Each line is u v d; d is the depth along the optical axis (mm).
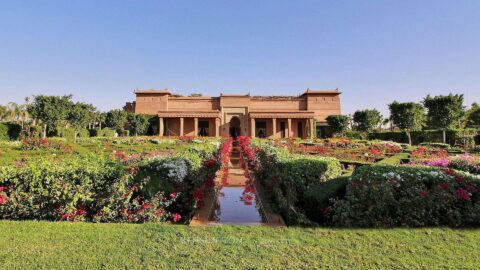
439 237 3994
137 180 5098
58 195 4645
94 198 4770
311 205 5242
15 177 4711
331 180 6137
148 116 42969
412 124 26906
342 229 4324
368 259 3328
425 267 3156
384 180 4613
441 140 26000
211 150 11539
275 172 7066
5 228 4156
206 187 7387
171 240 3822
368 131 36750
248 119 43969
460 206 4566
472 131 24391
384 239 3916
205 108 44906
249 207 6484
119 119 37344
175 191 5422
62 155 12453
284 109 45594
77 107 29094
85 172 4742
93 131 35375
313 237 3980
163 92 44781
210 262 3221
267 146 11383
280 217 5391
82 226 4312
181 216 5383
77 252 3428
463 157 9227
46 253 3398
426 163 9133
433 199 4535
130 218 4766
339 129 38906
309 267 3137
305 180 5988
